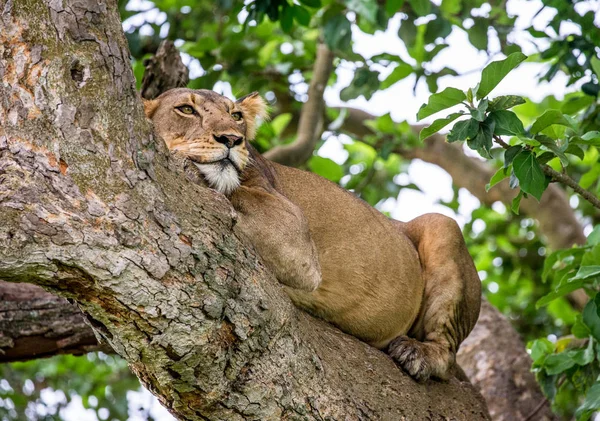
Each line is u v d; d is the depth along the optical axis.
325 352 8.71
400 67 15.62
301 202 10.80
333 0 15.46
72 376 18.61
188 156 9.38
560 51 13.46
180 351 6.98
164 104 10.10
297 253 9.55
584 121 12.72
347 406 8.41
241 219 9.28
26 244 6.14
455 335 11.32
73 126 6.39
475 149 8.67
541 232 18.20
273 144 16.94
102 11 6.61
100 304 6.67
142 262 6.54
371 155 19.91
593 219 19.88
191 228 6.89
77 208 6.32
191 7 17.77
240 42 15.90
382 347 11.11
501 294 19.52
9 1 6.40
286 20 14.20
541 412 14.48
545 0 13.01
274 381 7.66
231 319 7.16
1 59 6.41
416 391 9.70
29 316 11.50
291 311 7.84
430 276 11.52
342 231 10.80
